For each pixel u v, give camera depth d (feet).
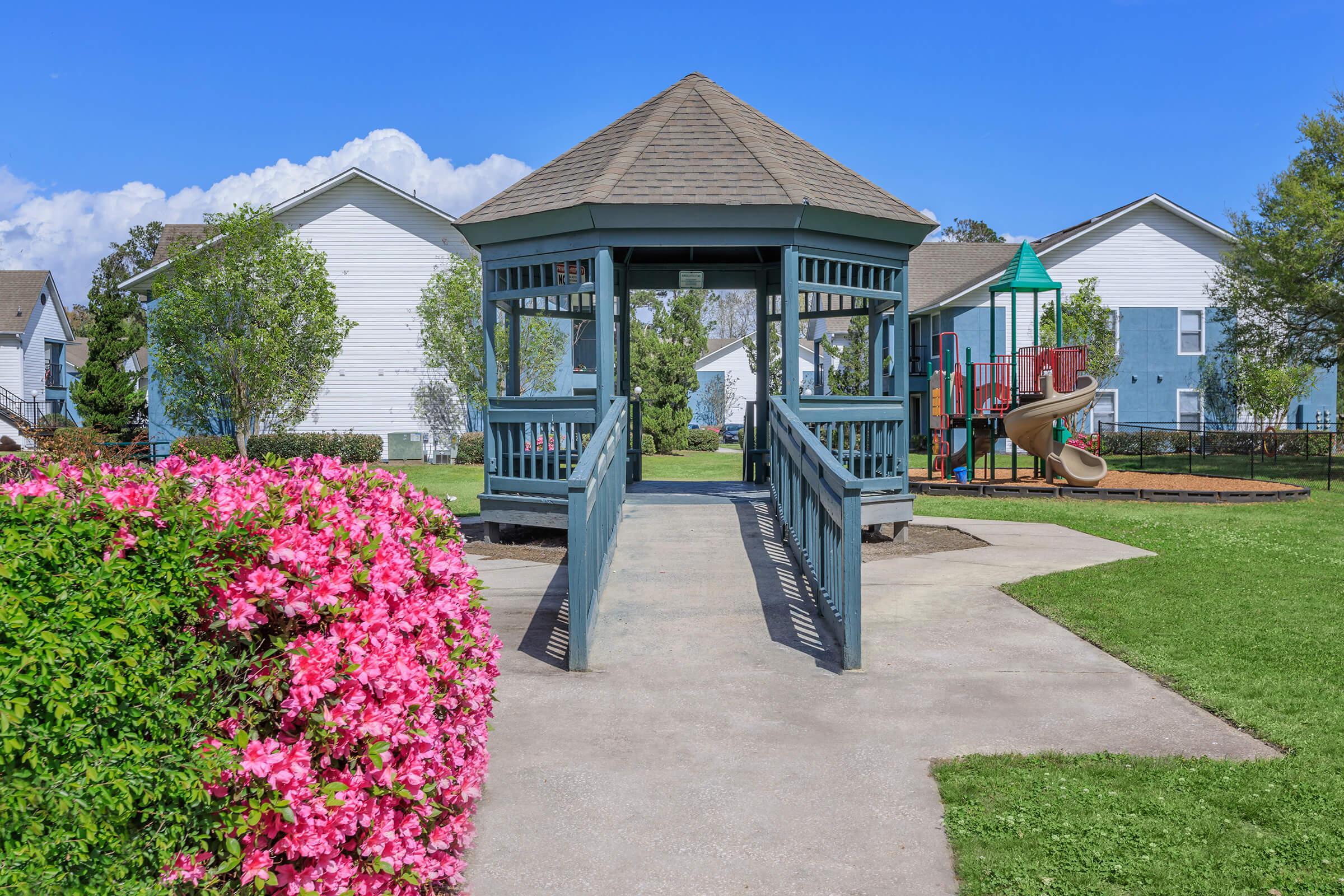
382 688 9.49
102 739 6.77
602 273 30.76
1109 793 13.00
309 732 8.87
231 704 8.48
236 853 7.57
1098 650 20.36
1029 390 62.34
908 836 12.12
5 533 7.10
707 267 42.45
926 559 30.73
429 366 91.86
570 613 19.26
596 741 15.48
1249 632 21.47
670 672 19.12
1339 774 13.52
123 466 10.09
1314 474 72.02
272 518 9.28
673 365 111.96
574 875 11.26
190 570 8.00
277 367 81.76
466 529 37.11
